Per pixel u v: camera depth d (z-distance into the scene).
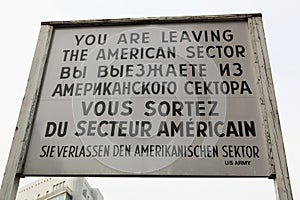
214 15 3.85
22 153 3.10
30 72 3.62
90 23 3.95
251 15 3.79
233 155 2.96
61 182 39.81
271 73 3.37
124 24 3.93
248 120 3.15
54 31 3.97
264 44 3.55
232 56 3.56
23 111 3.36
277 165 2.84
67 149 3.12
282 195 2.69
